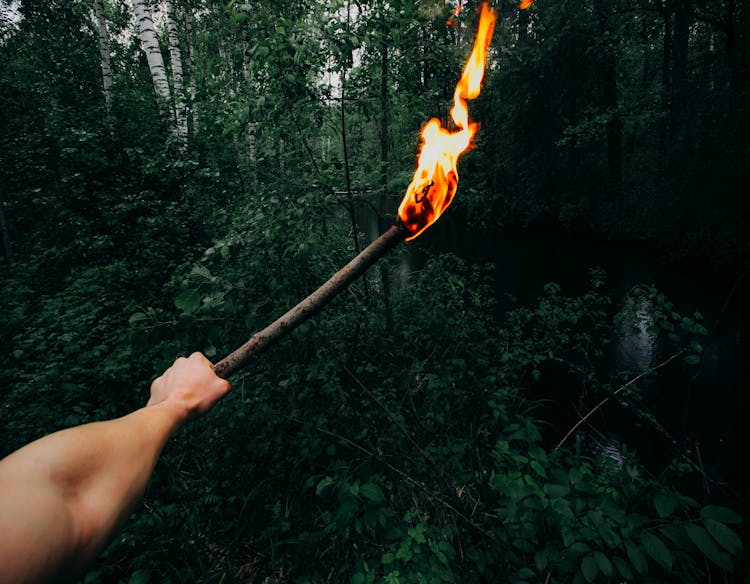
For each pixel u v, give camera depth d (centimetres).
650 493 176
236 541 238
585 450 403
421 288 478
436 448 264
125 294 490
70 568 30
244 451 268
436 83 396
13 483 29
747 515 199
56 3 1301
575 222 1394
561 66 1234
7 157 744
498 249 1220
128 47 1672
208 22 1233
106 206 564
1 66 943
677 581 130
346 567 212
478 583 177
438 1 336
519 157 1505
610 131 1341
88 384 335
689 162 1010
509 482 167
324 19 282
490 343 436
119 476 37
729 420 436
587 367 455
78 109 723
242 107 317
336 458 277
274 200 313
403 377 356
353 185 361
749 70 916
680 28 1107
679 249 973
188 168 682
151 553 213
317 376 278
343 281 69
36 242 708
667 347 583
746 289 766
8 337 456
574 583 128
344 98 330
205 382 60
